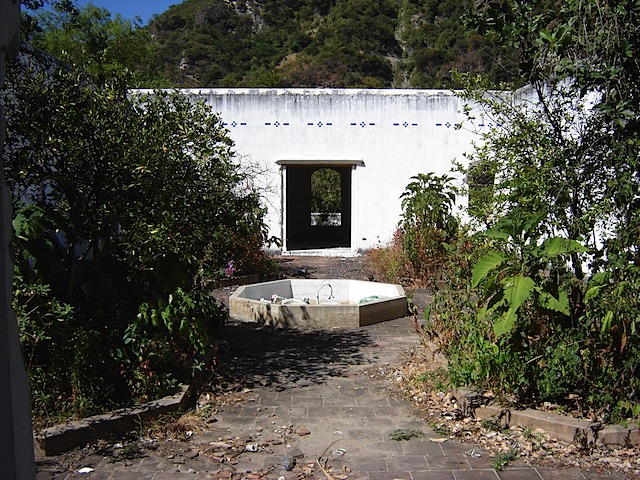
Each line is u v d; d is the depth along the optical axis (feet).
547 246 15.10
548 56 17.62
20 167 15.98
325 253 50.83
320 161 48.88
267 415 16.78
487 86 21.74
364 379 19.84
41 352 15.61
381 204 49.49
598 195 16.96
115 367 16.47
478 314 16.33
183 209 18.21
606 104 16.03
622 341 14.61
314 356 22.57
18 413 5.79
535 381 15.87
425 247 36.17
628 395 14.88
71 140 16.10
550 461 13.76
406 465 13.70
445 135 48.96
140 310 16.94
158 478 13.05
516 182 17.39
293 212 64.80
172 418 15.94
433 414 16.63
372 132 48.96
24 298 15.08
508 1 18.10
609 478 13.00
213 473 13.29
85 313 17.40
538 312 15.62
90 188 17.06
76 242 17.60
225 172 19.75
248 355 22.72
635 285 14.64
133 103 18.12
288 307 26.86
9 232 5.81
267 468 13.56
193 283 20.62
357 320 26.96
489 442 14.74
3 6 5.64
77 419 14.93
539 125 18.42
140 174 16.43
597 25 16.49
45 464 13.56
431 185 37.35
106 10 64.13
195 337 18.22
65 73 17.02
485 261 15.75
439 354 20.36
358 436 15.33
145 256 16.88
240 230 21.16
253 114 48.42
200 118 19.24
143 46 67.87
